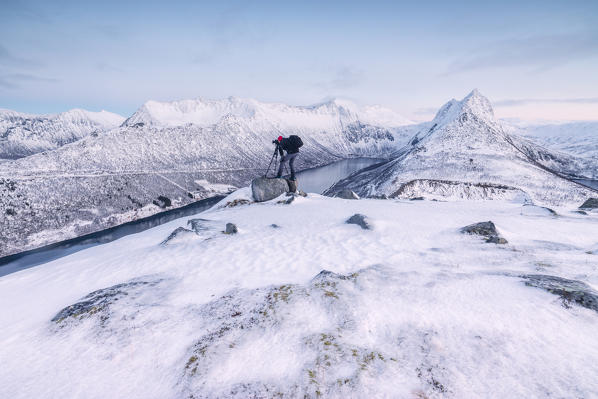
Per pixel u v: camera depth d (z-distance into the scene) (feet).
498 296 19.74
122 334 18.79
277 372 14.62
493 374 13.12
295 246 37.45
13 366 16.76
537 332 15.67
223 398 13.30
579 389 11.68
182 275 29.50
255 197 76.84
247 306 21.36
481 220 48.37
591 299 17.81
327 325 18.35
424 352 15.10
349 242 38.04
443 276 24.03
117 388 14.57
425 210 59.93
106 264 35.63
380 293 21.76
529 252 31.50
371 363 14.60
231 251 36.29
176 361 16.10
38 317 23.13
